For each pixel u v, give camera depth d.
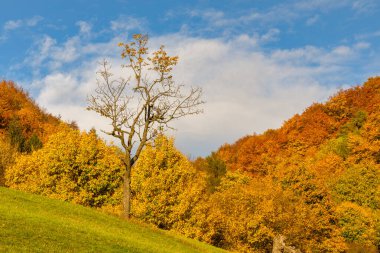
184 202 49.25
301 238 59.62
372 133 91.44
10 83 122.62
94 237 27.61
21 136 85.19
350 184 75.31
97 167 51.78
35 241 23.05
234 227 57.75
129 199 42.16
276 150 109.12
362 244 63.59
